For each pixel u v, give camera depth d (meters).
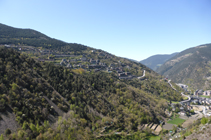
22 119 92.62
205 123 109.19
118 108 160.88
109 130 130.50
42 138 85.44
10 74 116.06
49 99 123.12
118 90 195.00
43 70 159.00
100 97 162.62
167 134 154.38
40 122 99.19
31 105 103.69
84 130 112.69
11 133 82.38
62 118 112.25
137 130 148.12
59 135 95.12
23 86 116.38
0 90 100.56
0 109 90.06
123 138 128.75
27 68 139.62
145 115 174.50
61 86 145.88
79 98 141.62
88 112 133.50
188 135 108.25
